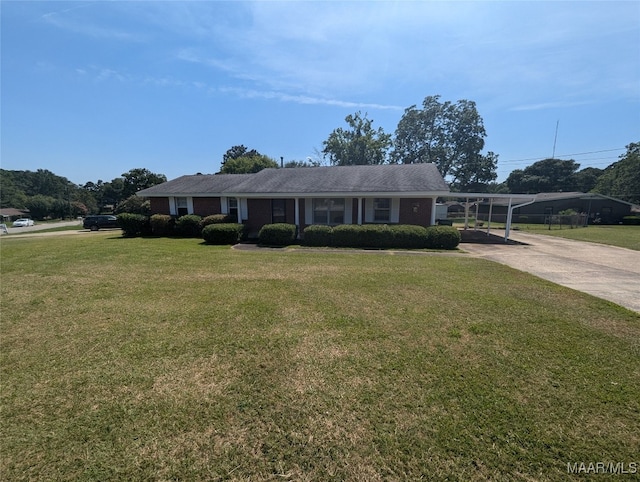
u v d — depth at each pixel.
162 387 2.79
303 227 15.13
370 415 2.39
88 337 3.85
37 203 65.31
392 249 11.52
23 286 6.20
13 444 2.14
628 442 2.12
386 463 1.97
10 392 2.73
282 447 2.10
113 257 9.59
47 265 8.34
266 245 12.58
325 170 16.95
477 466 1.94
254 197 15.15
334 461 1.98
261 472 1.91
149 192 18.30
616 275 7.15
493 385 2.77
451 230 11.74
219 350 3.47
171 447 2.10
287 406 2.51
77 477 1.88
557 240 14.77
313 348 3.50
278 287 6.04
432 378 2.89
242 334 3.88
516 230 21.22
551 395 2.63
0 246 12.88
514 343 3.60
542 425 2.28
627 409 2.46
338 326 4.11
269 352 3.41
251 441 2.15
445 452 2.04
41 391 2.74
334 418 2.37
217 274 7.20
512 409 2.45
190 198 18.34
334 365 3.13
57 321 4.37
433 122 38.75
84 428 2.29
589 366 3.10
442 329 4.00
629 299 5.31
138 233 16.95
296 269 7.76
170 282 6.46
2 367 3.16
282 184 15.08
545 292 5.67
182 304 5.06
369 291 5.74
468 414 2.40
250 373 3.00
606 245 12.89
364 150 36.75
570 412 2.42
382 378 2.89
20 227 43.41
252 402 2.57
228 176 20.56
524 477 1.86
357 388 2.74
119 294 5.62
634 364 3.14
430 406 2.49
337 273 7.28
